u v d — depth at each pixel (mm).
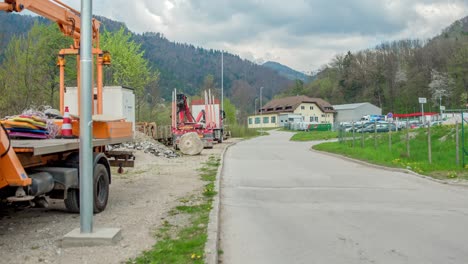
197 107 36938
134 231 7062
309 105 105125
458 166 15578
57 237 6684
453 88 88312
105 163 9000
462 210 9023
